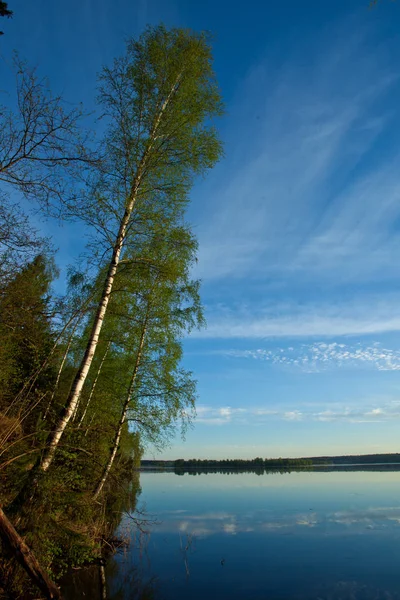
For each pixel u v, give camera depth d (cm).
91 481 938
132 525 1306
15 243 648
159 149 949
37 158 584
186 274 1190
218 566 957
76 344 1345
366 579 837
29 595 576
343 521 1488
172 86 984
